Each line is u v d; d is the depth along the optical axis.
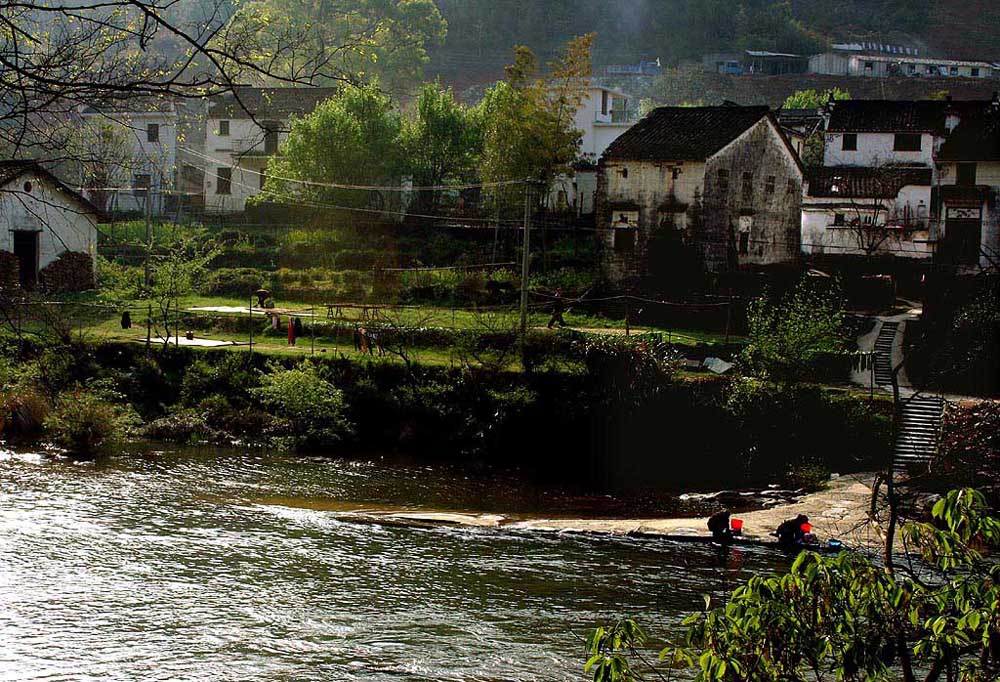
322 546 28.17
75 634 21.34
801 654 10.07
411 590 24.91
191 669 20.02
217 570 25.69
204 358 45.69
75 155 10.04
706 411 40.53
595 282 56.38
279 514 31.22
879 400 40.03
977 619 9.12
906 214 63.81
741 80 129.88
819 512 33.03
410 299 57.62
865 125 67.38
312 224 66.31
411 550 28.23
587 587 25.50
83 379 43.38
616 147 56.69
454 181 71.38
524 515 32.91
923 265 57.97
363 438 42.50
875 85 130.50
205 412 43.00
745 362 44.12
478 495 35.47
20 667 19.72
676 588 25.56
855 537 29.83
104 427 39.28
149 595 23.72
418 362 44.22
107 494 32.38
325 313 54.00
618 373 41.38
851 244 63.97
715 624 10.05
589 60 63.47
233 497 33.06
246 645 21.20
